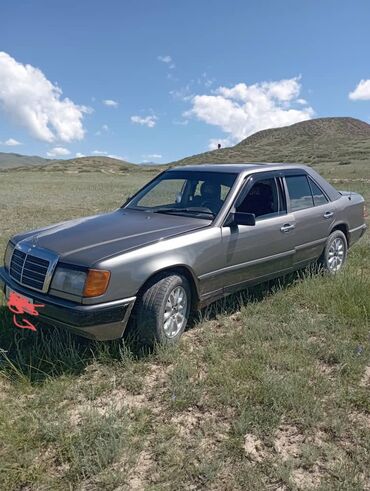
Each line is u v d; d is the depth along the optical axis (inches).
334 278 222.5
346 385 132.4
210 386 133.0
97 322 135.4
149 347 153.8
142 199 207.3
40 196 814.5
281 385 127.6
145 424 115.3
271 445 107.5
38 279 144.9
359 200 267.3
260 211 193.8
